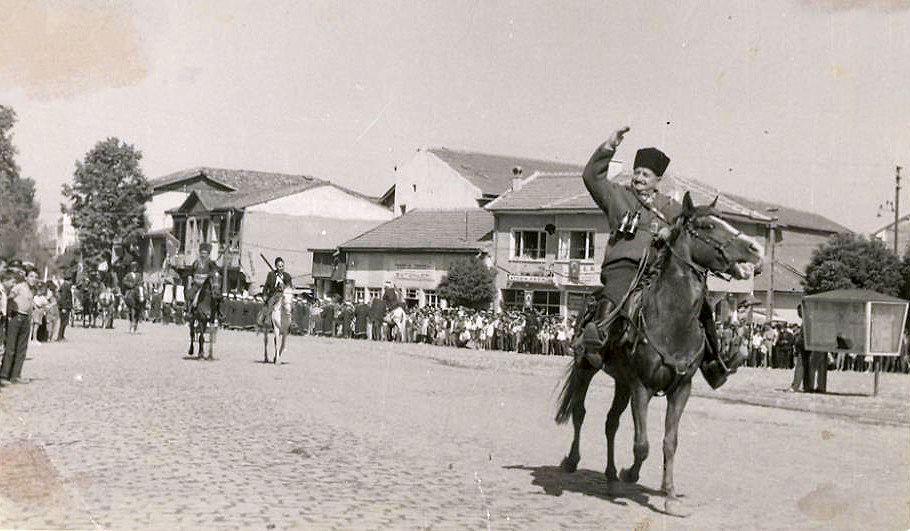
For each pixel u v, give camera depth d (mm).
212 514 8203
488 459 11539
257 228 60219
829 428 15812
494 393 19859
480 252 54844
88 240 40844
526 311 44812
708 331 9406
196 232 60281
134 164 40938
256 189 64375
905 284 43812
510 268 53750
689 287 9039
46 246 30109
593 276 50156
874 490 10461
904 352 38781
